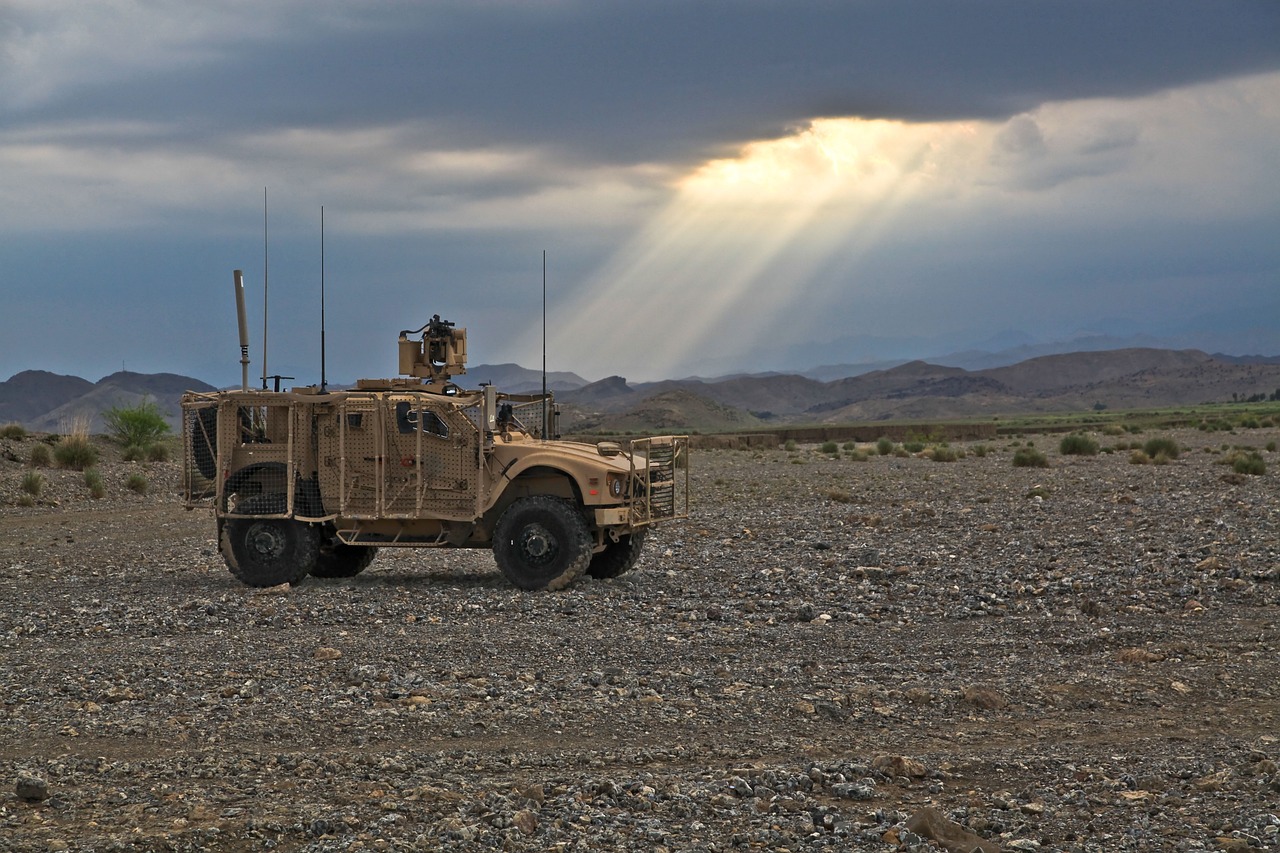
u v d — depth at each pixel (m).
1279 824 6.04
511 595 14.20
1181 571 15.16
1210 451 47.28
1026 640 11.36
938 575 15.56
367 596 14.23
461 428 14.98
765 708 8.73
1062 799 6.65
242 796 6.66
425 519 15.21
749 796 6.70
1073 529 20.62
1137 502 25.42
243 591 15.02
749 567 16.89
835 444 58.00
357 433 15.20
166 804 6.50
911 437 78.06
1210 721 8.41
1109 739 7.97
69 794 6.66
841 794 6.73
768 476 38.25
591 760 7.43
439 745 7.84
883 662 10.38
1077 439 50.19
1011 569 15.91
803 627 12.23
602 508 14.74
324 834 6.06
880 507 26.44
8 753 7.68
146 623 12.70
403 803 6.50
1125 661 10.32
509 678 9.69
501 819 6.16
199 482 15.86
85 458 34.34
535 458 14.81
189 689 9.41
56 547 20.98
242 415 15.66
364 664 10.18
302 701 8.95
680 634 11.75
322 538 15.99
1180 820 6.23
